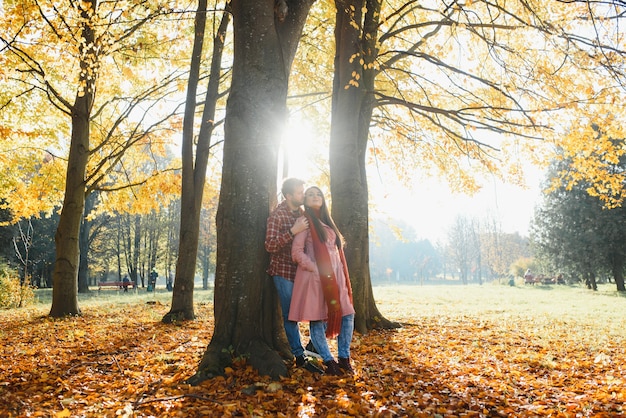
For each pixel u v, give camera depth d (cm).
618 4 590
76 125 1251
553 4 833
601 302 1822
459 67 920
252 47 496
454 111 889
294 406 359
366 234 908
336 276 454
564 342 759
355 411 345
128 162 1616
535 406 386
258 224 475
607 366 565
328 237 457
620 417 358
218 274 472
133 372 480
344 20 951
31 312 1382
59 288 1198
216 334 460
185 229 1100
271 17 506
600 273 3247
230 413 334
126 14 817
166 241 4428
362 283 885
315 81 1311
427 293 2608
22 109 1392
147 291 3491
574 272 3250
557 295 2381
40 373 482
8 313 1388
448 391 429
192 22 1227
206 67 1345
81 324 997
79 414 340
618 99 777
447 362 574
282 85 508
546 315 1241
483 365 559
